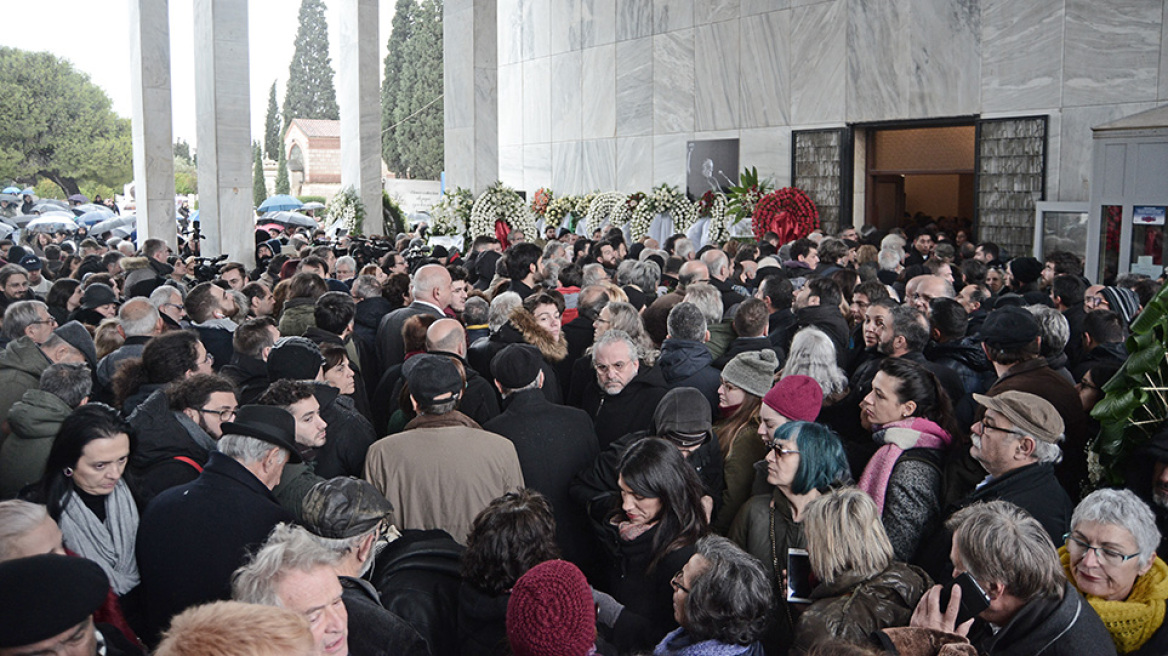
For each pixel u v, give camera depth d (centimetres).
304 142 5825
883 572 276
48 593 196
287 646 166
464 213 1683
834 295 600
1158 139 1005
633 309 544
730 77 1828
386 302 709
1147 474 342
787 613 309
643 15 2011
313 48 6391
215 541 305
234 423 325
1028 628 252
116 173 5866
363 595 289
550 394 522
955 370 476
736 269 976
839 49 1625
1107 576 273
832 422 439
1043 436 324
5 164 5462
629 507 329
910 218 1658
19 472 396
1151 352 334
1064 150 1352
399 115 4528
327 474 430
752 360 412
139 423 362
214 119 1588
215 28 1570
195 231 1812
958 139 1573
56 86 5666
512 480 388
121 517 325
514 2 2388
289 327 623
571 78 2225
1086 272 1075
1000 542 254
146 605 313
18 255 1160
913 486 340
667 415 379
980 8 1428
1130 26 1273
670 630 318
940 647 229
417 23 4462
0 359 509
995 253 1041
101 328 594
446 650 313
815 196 1691
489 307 659
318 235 1714
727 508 380
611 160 2131
